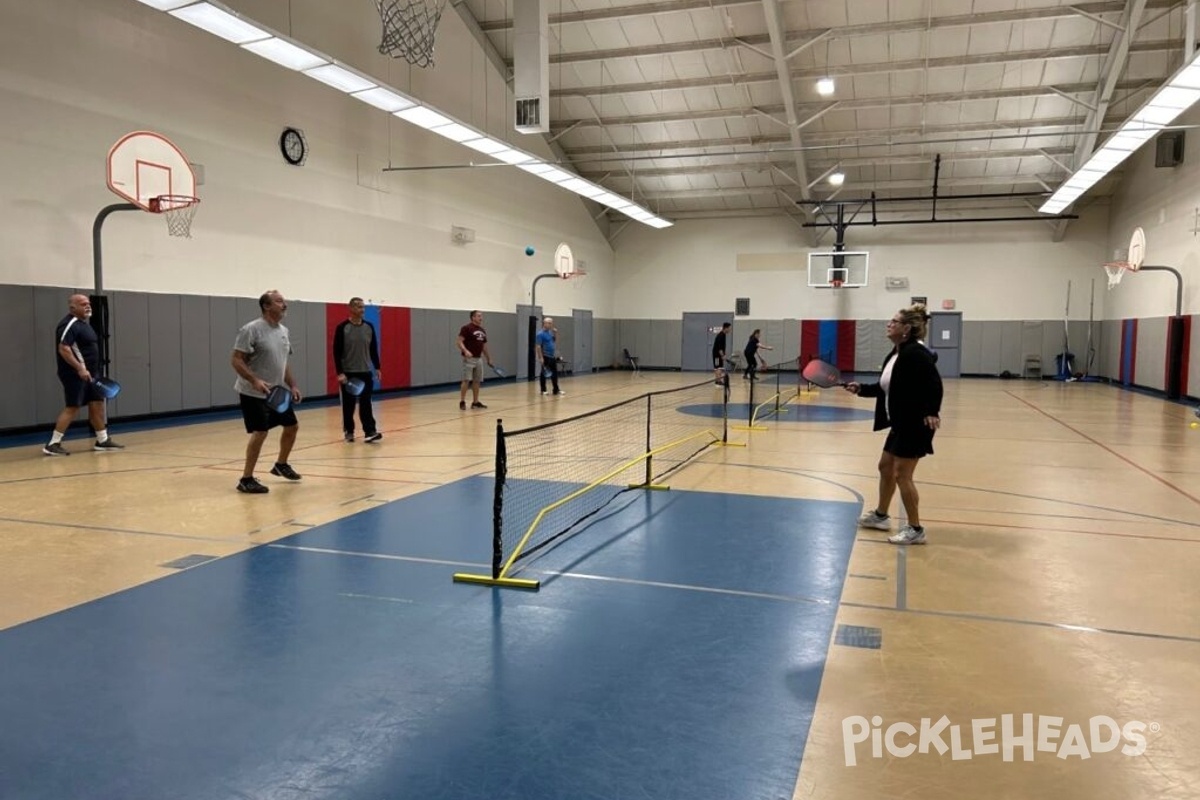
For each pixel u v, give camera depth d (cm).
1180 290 1706
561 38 1733
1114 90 1741
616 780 250
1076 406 1542
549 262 2327
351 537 534
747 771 256
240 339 654
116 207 968
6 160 928
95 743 270
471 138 1421
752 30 1666
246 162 1266
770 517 608
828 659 346
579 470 802
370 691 311
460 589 433
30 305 961
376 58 1509
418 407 1418
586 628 379
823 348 2602
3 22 918
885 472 560
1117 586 448
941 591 438
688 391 1858
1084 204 2342
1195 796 246
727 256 2692
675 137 2136
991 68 1708
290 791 243
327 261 1450
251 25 913
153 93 1104
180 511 602
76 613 389
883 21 1577
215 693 308
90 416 884
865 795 244
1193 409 1484
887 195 2394
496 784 247
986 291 2442
